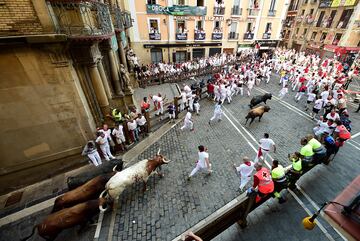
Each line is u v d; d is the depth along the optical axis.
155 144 10.65
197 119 13.26
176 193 7.58
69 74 7.76
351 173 8.35
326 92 12.95
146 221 6.61
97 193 6.79
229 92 15.27
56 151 8.59
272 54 28.64
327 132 9.30
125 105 12.97
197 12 23.64
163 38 24.22
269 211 6.78
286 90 15.67
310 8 29.52
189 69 22.69
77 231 6.35
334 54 25.69
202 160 7.55
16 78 6.97
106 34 8.70
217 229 5.17
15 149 7.78
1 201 7.59
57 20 7.09
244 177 7.15
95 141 9.12
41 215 6.96
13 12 6.25
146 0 21.64
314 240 5.89
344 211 2.62
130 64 19.00
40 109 7.72
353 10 23.27
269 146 8.29
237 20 26.09
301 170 6.91
